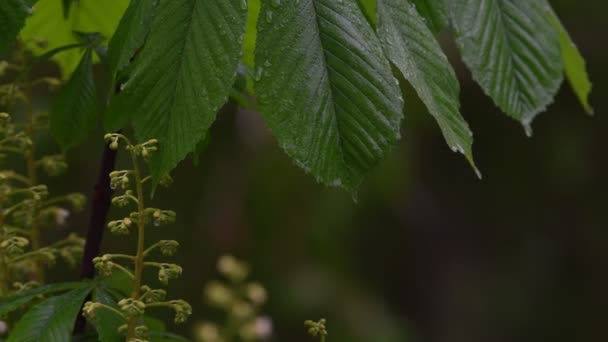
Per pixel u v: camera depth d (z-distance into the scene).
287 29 1.45
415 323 5.71
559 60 1.60
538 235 5.85
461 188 5.57
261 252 3.76
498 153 5.44
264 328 2.37
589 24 5.31
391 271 5.52
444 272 5.70
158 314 3.77
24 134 1.62
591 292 6.05
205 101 1.44
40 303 1.52
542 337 6.05
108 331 1.51
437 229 5.57
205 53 1.45
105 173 1.63
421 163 5.40
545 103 1.60
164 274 1.50
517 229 5.81
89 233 1.63
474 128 5.32
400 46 1.48
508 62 1.59
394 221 5.36
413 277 5.58
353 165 1.44
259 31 1.44
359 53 1.45
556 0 5.23
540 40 1.60
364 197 3.86
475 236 5.77
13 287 1.68
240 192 3.75
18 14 1.50
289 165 3.73
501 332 5.98
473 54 1.58
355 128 1.44
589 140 5.50
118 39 1.51
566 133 5.45
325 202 3.75
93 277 1.63
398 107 1.45
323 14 1.45
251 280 3.75
